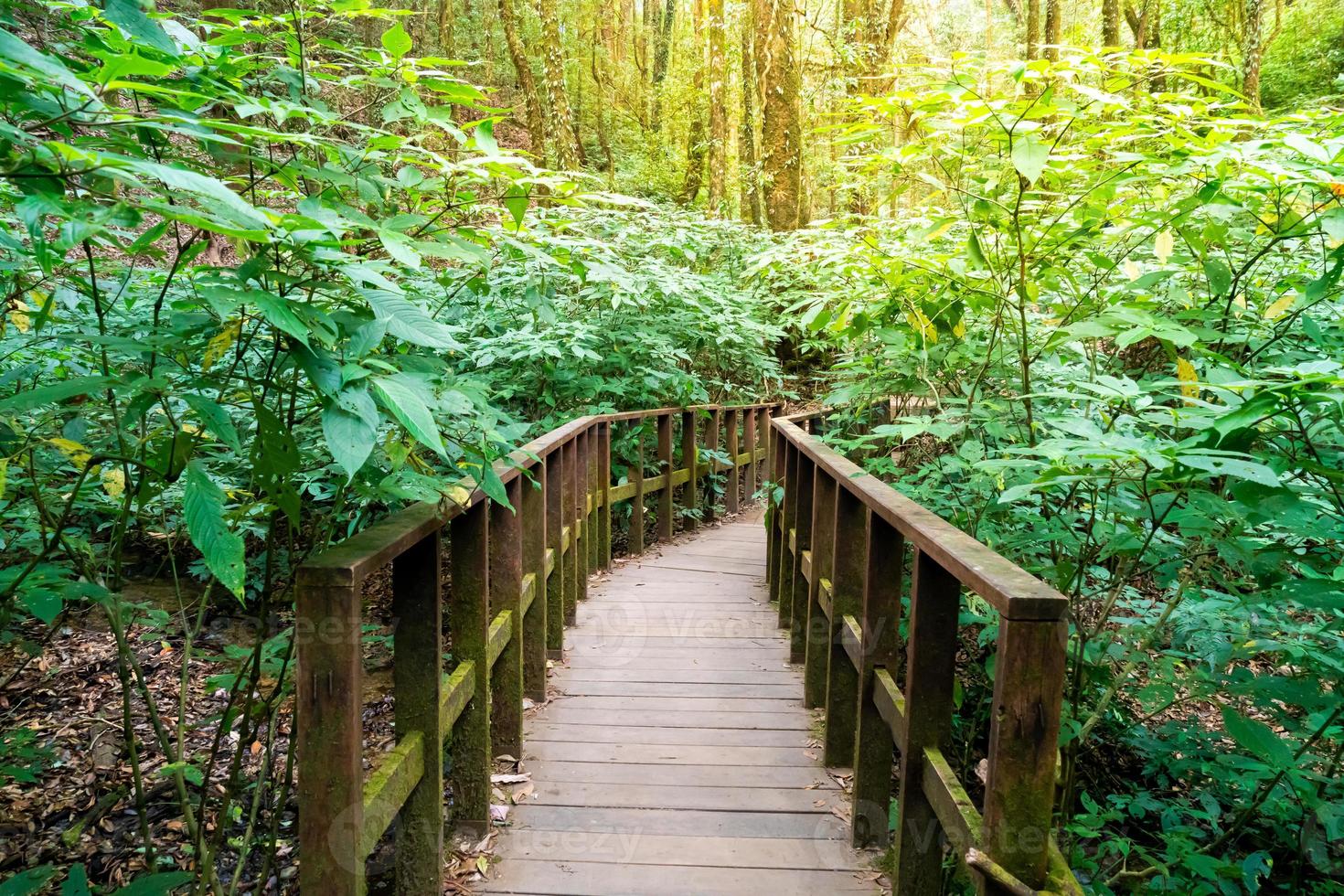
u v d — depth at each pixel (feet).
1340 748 6.43
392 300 4.11
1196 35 45.83
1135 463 5.45
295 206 4.72
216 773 9.57
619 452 19.44
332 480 6.48
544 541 10.80
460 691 6.88
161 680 11.66
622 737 9.82
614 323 20.56
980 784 8.27
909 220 11.00
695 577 17.58
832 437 13.69
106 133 3.98
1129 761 9.95
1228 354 8.35
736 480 26.04
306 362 3.83
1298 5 45.55
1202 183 7.27
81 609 8.50
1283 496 4.75
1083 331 7.41
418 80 5.19
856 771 7.50
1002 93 7.28
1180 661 8.18
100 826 8.77
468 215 6.44
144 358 4.27
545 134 39.24
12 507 6.37
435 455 6.97
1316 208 6.76
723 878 7.07
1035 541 7.89
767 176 30.35
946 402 9.87
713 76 38.34
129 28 3.11
